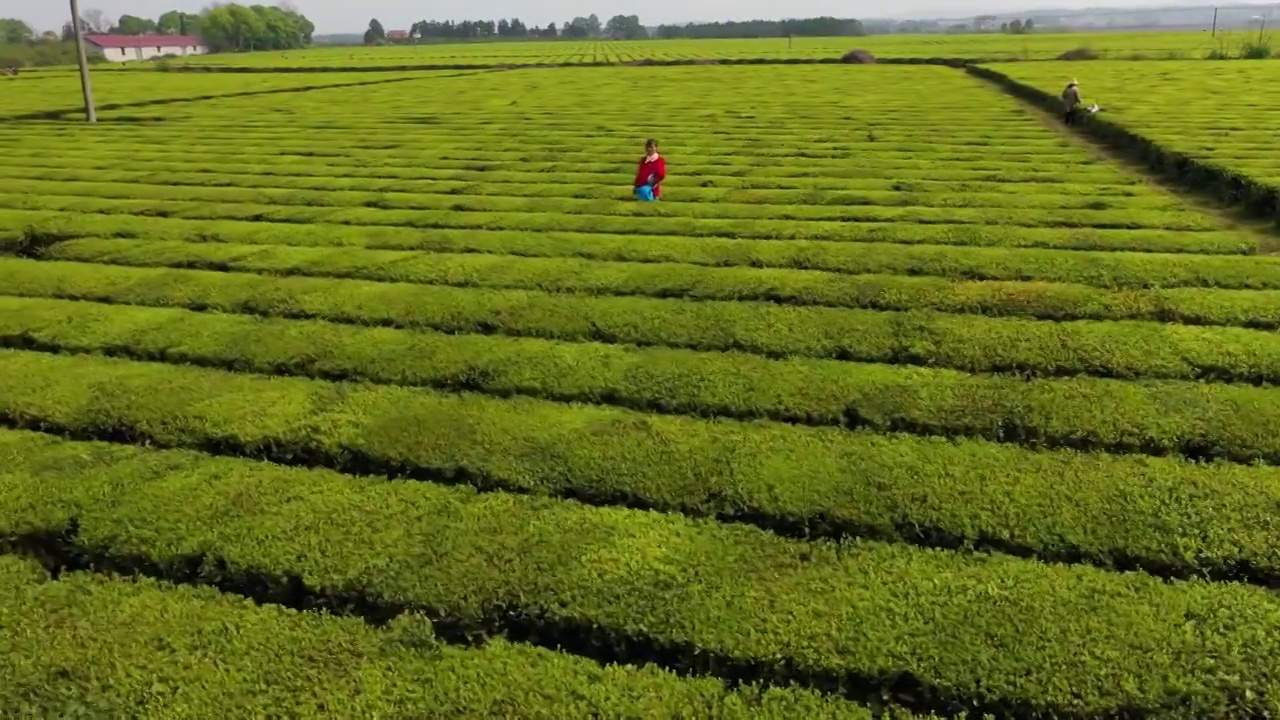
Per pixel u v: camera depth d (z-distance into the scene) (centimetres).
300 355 1495
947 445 1164
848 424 1262
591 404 1334
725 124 4209
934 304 1702
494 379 1395
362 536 984
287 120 4628
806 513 1022
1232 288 1766
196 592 912
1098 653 796
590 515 1022
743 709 764
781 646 821
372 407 1298
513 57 12512
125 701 776
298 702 775
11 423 1294
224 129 4294
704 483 1084
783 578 909
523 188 2866
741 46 15825
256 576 934
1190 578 905
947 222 2323
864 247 2067
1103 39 14700
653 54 13025
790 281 1827
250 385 1387
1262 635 812
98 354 1549
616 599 882
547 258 2066
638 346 1555
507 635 869
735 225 2328
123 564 964
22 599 897
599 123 4344
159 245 2192
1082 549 950
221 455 1201
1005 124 4012
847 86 6181
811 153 3359
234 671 806
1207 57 8150
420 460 1153
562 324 1627
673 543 967
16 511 1030
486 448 1176
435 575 920
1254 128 3388
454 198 2712
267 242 2259
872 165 3100
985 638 818
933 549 962
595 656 845
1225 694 752
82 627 859
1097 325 1557
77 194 2864
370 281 1923
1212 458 1148
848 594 882
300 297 1783
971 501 1029
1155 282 1792
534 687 789
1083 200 2503
